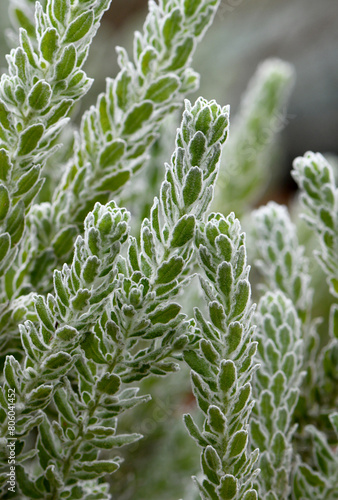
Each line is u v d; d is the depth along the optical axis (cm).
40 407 40
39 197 51
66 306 39
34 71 40
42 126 40
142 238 39
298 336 48
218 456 39
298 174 49
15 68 40
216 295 39
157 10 46
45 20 41
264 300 49
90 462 41
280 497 45
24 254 46
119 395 41
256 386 47
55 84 40
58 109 41
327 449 46
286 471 45
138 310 39
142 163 47
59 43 40
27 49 40
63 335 39
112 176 46
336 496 46
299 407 49
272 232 53
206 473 40
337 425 45
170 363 40
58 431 41
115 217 38
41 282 46
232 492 39
